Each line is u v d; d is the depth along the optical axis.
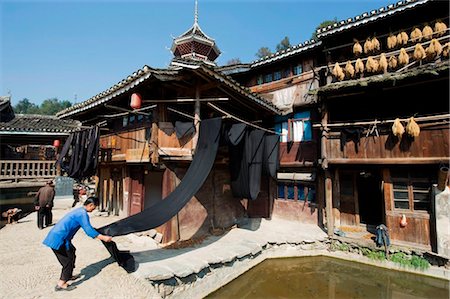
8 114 18.11
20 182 14.69
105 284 5.24
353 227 11.23
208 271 6.95
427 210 8.61
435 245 8.27
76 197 14.97
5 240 8.22
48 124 18.03
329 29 10.52
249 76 14.58
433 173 8.57
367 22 9.78
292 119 12.62
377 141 9.12
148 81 7.65
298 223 12.27
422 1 8.75
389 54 9.62
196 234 9.62
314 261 9.26
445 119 7.94
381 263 8.63
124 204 11.38
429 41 9.02
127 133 10.31
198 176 7.16
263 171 10.60
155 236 8.68
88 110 10.82
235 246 8.59
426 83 8.97
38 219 9.70
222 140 8.52
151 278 5.67
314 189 12.19
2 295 4.66
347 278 7.96
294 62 12.75
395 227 9.10
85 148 10.30
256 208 13.22
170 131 8.30
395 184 9.32
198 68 7.33
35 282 5.20
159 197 9.76
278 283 7.66
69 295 4.75
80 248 7.33
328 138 10.23
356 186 11.45
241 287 7.45
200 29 17.14
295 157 12.38
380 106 10.98
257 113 12.41
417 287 7.38
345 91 9.78
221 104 11.09
